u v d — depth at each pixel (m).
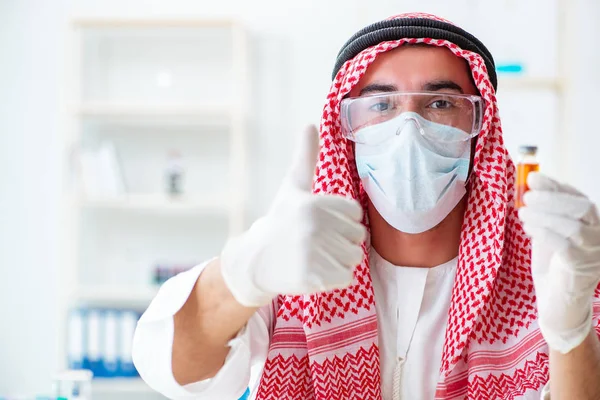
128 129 4.65
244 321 1.25
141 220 4.66
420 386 1.52
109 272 4.65
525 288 1.51
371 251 1.61
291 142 4.60
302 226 1.09
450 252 1.57
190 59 4.62
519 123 4.30
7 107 4.67
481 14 4.33
